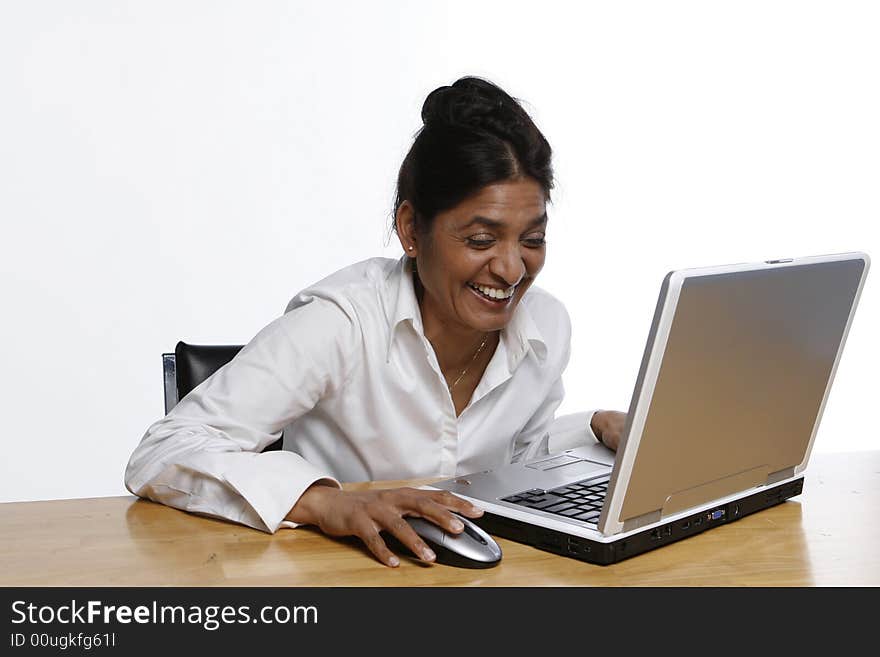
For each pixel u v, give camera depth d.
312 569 1.20
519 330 1.79
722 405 1.24
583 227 4.52
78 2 3.73
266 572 1.19
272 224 4.02
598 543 1.21
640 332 4.65
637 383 1.11
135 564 1.21
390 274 1.76
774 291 1.23
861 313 4.82
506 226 1.48
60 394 3.86
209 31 3.88
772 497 1.47
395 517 1.24
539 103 4.36
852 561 1.25
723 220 4.64
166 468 1.45
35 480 3.86
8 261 3.76
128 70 3.81
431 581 1.16
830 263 1.32
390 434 1.77
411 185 1.58
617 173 4.52
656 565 1.22
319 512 1.32
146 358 3.92
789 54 4.60
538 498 1.38
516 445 2.00
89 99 3.78
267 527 1.33
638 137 4.52
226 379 1.62
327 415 1.78
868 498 1.55
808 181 4.68
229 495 1.38
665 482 1.23
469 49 4.21
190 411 1.59
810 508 1.49
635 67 4.48
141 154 3.85
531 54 4.32
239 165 3.96
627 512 1.20
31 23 3.70
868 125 4.66
